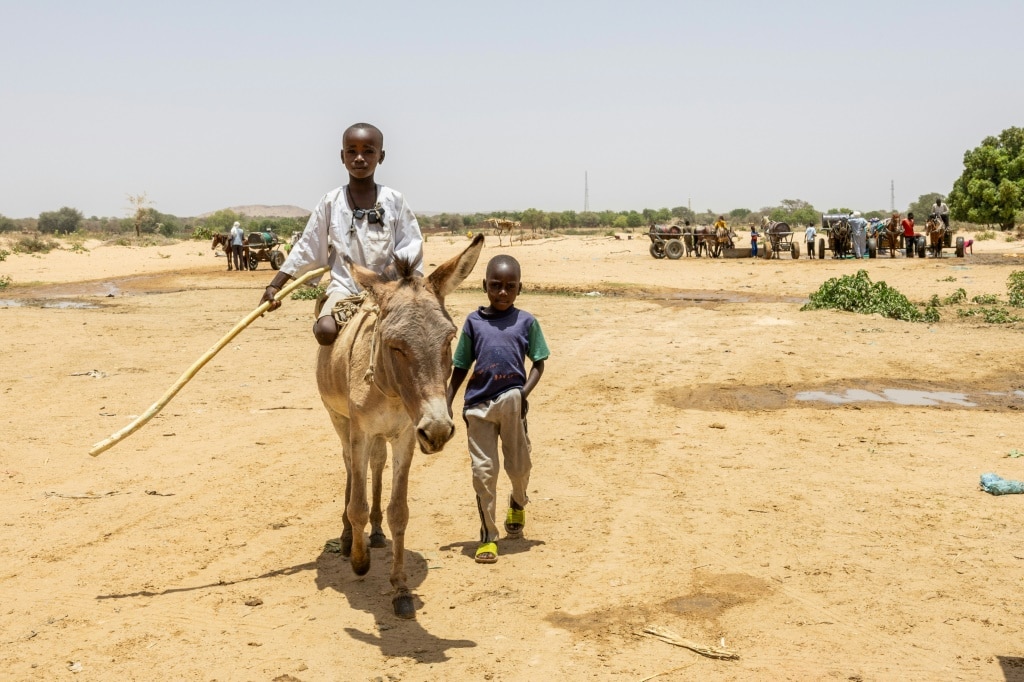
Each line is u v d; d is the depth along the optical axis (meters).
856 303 20.30
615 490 7.79
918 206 132.50
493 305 6.37
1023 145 71.31
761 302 23.75
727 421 10.23
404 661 4.79
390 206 6.27
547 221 106.75
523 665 4.73
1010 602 5.34
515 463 6.31
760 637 5.00
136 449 9.27
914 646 4.85
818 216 123.12
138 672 4.68
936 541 6.35
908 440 9.23
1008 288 23.81
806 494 7.53
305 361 14.48
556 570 6.02
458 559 6.27
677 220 44.75
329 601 5.60
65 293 28.89
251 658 4.84
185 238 79.81
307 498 7.70
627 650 4.88
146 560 6.27
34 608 5.49
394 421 5.24
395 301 4.70
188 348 15.81
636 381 12.62
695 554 6.23
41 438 9.65
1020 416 10.20
